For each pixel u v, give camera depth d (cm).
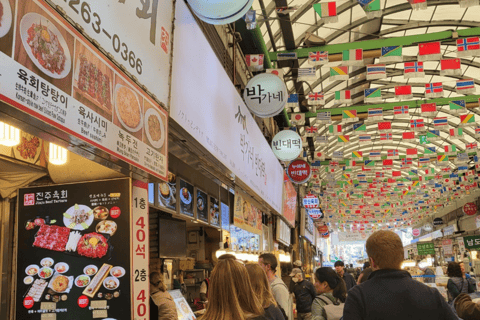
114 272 293
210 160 519
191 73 431
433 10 1280
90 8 244
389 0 1205
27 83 184
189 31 433
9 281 311
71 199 308
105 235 300
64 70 213
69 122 213
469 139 2486
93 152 246
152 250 566
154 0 339
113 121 261
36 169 321
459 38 950
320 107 1812
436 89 1126
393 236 212
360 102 1900
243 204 812
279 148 939
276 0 958
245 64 857
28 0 190
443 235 3064
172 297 436
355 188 2792
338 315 309
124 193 304
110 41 266
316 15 1162
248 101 661
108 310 288
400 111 1348
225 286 178
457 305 339
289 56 962
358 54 934
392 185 2859
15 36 179
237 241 888
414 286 202
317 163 1903
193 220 657
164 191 537
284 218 1280
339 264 655
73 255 301
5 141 275
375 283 205
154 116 325
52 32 206
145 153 302
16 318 294
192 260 777
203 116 466
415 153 1808
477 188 2381
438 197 2794
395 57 928
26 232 307
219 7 361
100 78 249
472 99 1579
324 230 3284
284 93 659
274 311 206
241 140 665
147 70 319
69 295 293
